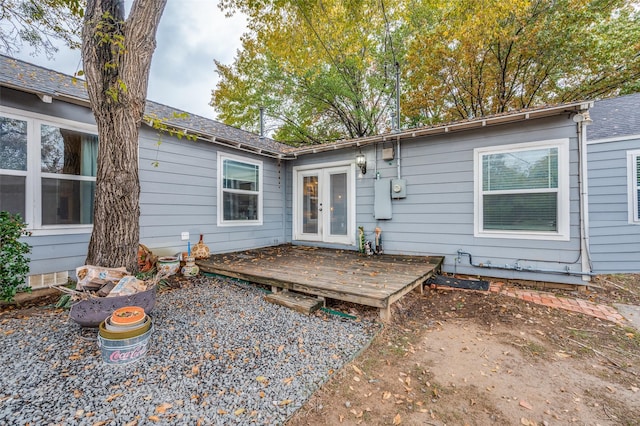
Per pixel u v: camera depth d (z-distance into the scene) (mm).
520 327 3078
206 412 1695
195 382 1982
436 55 9289
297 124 12930
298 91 11617
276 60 10297
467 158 4996
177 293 3877
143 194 4734
